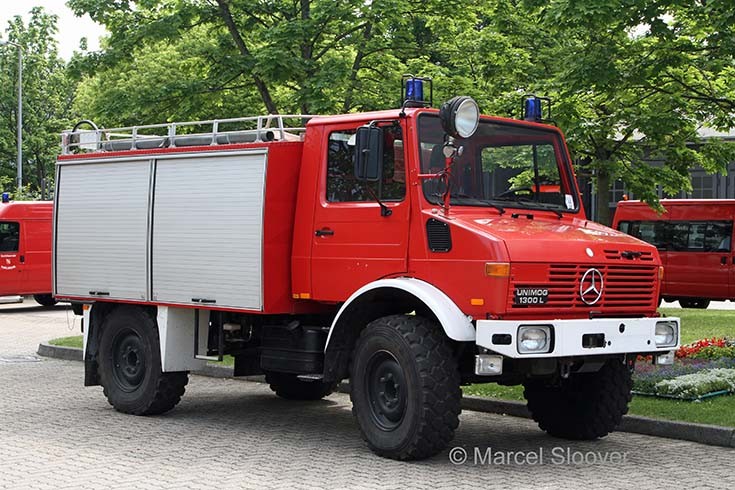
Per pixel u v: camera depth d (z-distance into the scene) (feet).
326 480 25.61
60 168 39.50
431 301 27.02
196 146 34.24
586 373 30.96
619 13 46.19
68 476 26.11
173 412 37.04
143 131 61.46
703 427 30.89
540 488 24.77
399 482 25.39
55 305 98.32
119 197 36.94
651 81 52.70
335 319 29.25
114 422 34.63
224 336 35.19
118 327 36.81
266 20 57.88
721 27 45.09
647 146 73.46
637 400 34.83
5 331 71.72
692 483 25.46
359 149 28.22
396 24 56.75
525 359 27.61
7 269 90.84
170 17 56.59
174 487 24.88
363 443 30.83
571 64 50.90
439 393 27.04
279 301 31.68
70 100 166.50
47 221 93.86
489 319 26.48
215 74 56.29
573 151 63.87
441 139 29.27
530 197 31.19
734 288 86.38
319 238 30.89
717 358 42.86
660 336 29.01
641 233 92.53
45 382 44.80
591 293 28.02
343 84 53.67
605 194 75.51
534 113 32.60
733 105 54.90
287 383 39.40
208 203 33.50
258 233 31.65
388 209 29.01
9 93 159.02
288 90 59.72
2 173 160.76
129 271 36.40
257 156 32.01
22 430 32.96
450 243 27.48
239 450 29.68
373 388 28.68
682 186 74.43
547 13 47.55
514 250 26.55
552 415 31.73
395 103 57.00
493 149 30.45
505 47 70.64
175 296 34.58
